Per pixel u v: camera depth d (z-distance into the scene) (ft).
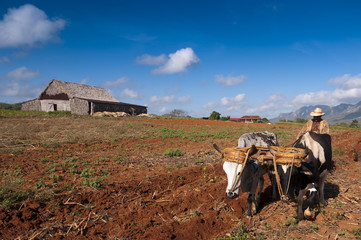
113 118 108.88
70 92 138.92
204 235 16.08
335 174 28.63
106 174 26.94
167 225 16.83
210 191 22.95
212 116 222.69
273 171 16.85
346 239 15.07
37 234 15.30
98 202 19.99
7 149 36.99
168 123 96.37
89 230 16.30
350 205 20.20
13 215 17.01
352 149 39.93
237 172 15.29
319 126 20.59
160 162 33.47
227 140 55.72
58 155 34.83
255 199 20.06
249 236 15.55
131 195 21.74
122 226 16.66
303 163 16.16
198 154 39.55
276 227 16.84
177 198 21.35
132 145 45.91
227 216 18.52
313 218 17.75
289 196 16.40
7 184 20.85
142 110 174.60
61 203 19.56
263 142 19.13
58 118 82.99
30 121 69.97
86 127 61.46
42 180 23.67
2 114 93.86
